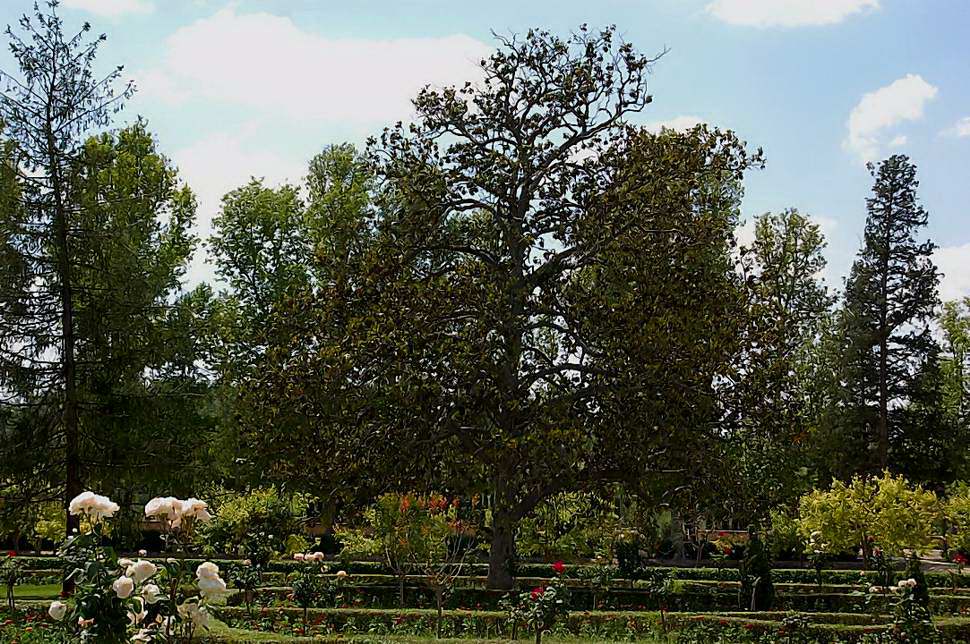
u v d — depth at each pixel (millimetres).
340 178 36500
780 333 18359
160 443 21688
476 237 20547
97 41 22266
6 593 19156
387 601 19141
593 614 15867
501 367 17578
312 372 17406
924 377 42812
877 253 43844
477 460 17797
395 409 17469
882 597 16891
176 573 7461
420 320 17484
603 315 17656
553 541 25219
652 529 23750
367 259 18359
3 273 20641
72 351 21203
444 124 20250
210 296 33188
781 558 34844
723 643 15180
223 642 11570
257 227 34938
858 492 23391
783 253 37562
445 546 21031
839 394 42250
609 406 17375
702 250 18891
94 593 6742
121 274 21625
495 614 15344
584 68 19656
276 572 22328
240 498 25016
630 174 18578
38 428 20828
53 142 21453
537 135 19828
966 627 15195
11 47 21484
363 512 19938
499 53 20016
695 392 17094
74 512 7105
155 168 26531
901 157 44188
